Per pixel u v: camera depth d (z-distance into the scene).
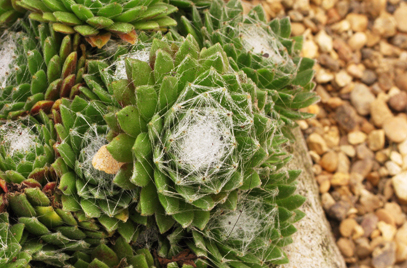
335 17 0.51
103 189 0.27
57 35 0.30
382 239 0.41
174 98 0.26
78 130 0.28
